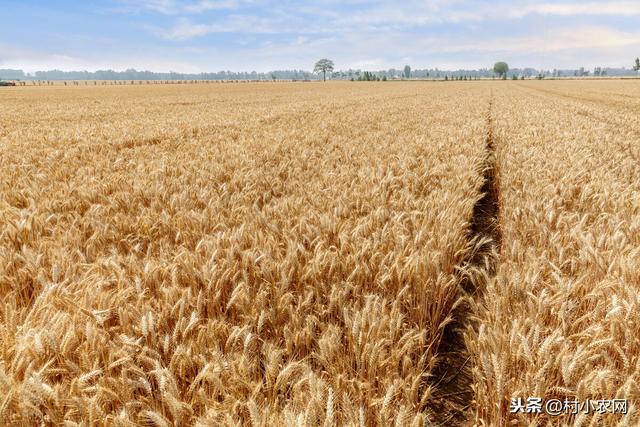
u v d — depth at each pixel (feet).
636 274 10.03
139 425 6.58
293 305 10.78
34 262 11.13
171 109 87.61
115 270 10.36
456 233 13.98
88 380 7.38
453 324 12.64
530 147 34.14
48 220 15.40
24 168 25.89
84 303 8.83
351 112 75.87
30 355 7.33
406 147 33.06
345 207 16.78
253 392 6.82
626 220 15.10
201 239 13.05
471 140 37.22
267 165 27.96
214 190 20.48
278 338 9.19
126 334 8.54
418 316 10.68
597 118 71.26
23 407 6.26
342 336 9.50
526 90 212.02
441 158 29.40
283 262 11.10
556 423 7.48
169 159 28.89
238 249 12.14
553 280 11.10
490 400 8.03
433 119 61.87
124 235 14.96
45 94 168.96
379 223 15.19
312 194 19.35
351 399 7.70
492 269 14.85
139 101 120.67
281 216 15.85
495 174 29.43
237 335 8.06
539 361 7.50
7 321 8.21
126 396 6.97
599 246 12.49
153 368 7.80
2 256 11.75
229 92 186.39
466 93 171.22
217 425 6.13
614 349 8.38
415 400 7.91
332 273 11.50
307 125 53.36
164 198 18.95
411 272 11.09
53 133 43.83
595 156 29.86
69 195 19.22
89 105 102.58
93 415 6.31
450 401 9.57
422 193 20.45
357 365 8.02
